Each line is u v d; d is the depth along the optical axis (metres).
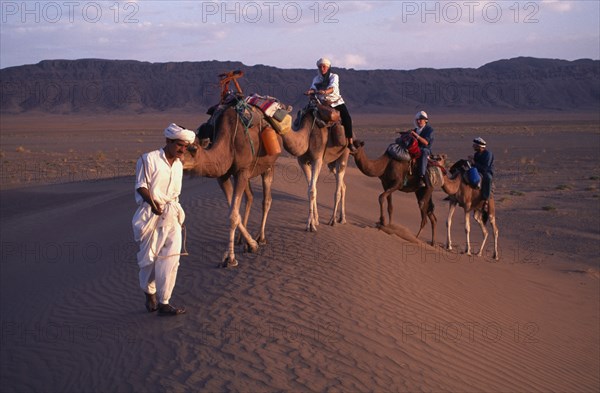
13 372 7.75
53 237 16.58
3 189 31.33
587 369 9.26
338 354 7.26
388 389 6.61
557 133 95.56
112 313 9.22
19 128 131.75
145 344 7.62
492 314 10.77
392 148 15.03
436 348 8.15
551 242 20.70
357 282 9.97
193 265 10.64
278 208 15.65
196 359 7.00
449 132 105.38
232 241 10.36
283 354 7.12
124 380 6.76
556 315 12.05
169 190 8.16
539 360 9.09
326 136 12.87
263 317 8.16
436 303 10.20
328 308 8.66
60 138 93.88
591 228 23.08
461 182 16.28
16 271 13.35
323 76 13.24
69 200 26.44
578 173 42.19
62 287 11.41
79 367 7.51
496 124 137.25
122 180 32.69
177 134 7.95
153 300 8.72
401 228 16.27
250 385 6.38
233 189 10.77
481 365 8.07
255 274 9.91
